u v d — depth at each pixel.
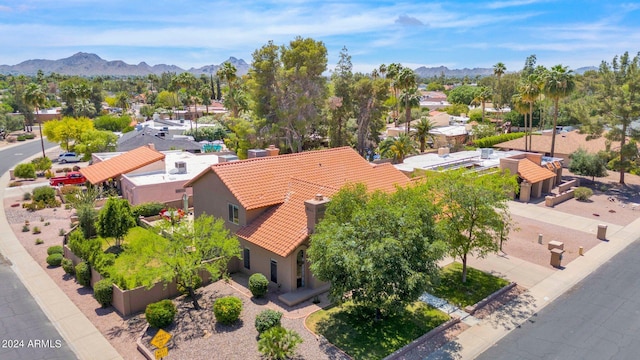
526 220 36.28
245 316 20.22
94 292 22.09
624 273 25.94
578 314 21.06
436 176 24.09
